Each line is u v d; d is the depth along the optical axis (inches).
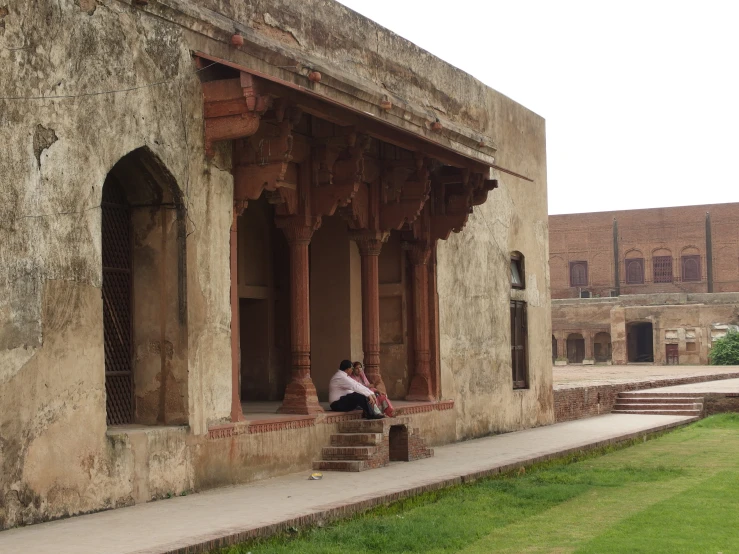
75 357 343.3
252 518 326.0
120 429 379.9
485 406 670.5
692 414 856.9
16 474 318.0
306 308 493.4
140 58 377.4
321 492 390.0
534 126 785.6
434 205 602.9
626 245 2628.0
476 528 336.2
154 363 402.0
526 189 762.8
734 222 2539.4
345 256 607.5
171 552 271.7
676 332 2078.0
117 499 357.4
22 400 321.7
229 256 428.8
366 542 310.2
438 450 569.0
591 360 2162.9
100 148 357.4
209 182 415.5
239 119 405.7
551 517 361.7
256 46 422.3
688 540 311.7
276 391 614.9
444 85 631.8
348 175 491.8
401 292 614.9
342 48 519.2
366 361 553.6
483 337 676.1
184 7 395.2
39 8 332.8
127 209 406.3
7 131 319.3
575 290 2667.3
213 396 414.0
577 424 768.3
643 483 448.8
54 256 336.2
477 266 674.8
